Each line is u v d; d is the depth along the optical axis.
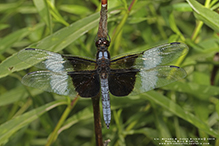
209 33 1.05
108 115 0.98
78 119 1.00
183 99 1.04
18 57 0.97
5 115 1.04
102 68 0.98
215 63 1.00
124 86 0.98
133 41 1.07
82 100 1.03
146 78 0.98
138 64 0.98
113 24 1.00
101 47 0.98
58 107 1.04
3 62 0.97
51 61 0.97
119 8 0.98
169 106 0.99
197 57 1.01
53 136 1.00
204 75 1.01
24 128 1.01
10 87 1.07
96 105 0.97
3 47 1.00
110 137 1.02
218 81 1.03
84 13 1.03
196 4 0.97
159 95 0.99
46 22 0.99
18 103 1.04
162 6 1.02
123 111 1.04
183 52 0.98
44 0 0.99
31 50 0.97
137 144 1.04
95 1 1.03
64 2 1.07
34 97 1.01
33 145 1.04
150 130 1.01
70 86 0.97
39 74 0.97
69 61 0.98
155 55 0.98
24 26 1.08
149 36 1.02
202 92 1.00
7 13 1.04
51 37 0.97
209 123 1.01
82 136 1.05
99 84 0.98
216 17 0.97
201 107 1.00
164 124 1.00
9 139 1.01
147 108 1.02
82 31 0.98
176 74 0.98
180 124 1.03
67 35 0.97
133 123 1.02
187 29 1.05
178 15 1.07
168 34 1.06
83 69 0.98
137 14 1.02
